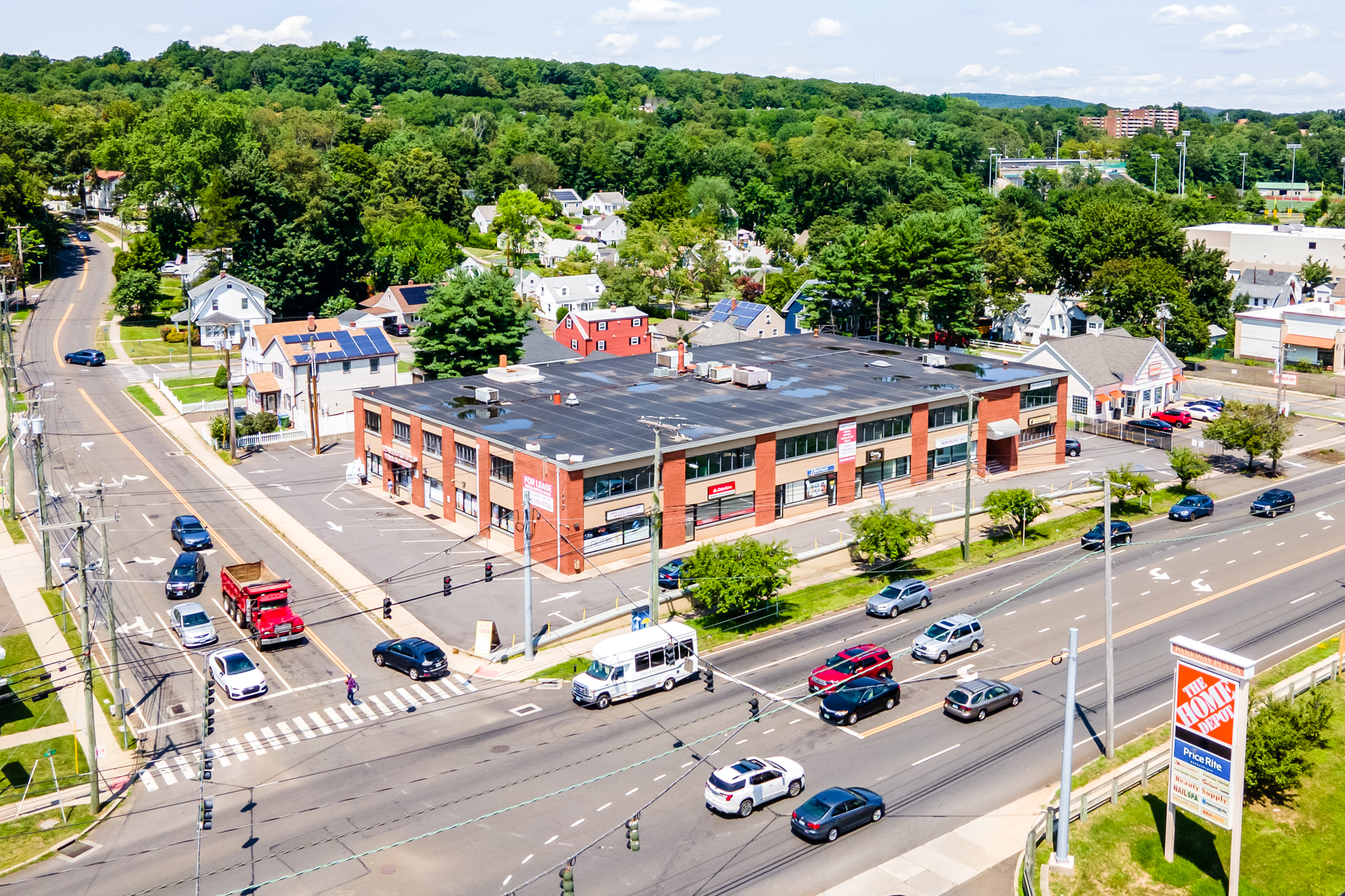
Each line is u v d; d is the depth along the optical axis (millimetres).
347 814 40875
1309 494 83188
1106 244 155125
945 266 126688
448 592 56219
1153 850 40094
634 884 36281
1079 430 104938
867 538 65812
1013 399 88188
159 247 145375
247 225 146250
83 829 40156
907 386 87125
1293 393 120438
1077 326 153875
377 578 66000
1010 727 47594
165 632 58594
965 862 37781
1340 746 48062
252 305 134500
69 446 93688
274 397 102875
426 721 48719
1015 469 89312
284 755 45719
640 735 47000
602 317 138500
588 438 71188
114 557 69188
